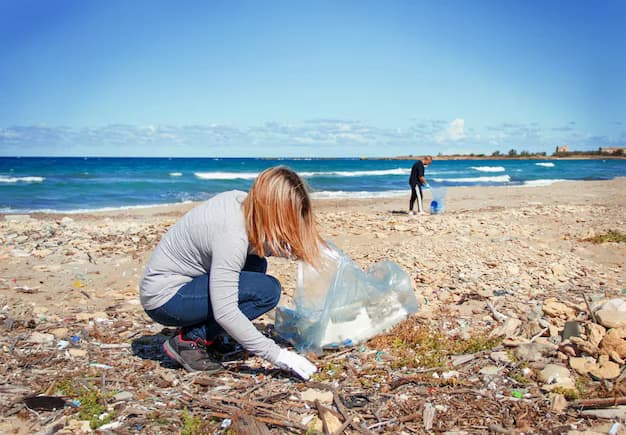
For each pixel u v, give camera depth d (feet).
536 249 23.48
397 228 29.89
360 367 10.67
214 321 10.22
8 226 30.76
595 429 8.00
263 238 9.20
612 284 17.61
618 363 10.03
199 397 9.09
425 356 11.09
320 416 8.46
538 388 9.46
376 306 12.64
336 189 87.35
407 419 8.42
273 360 9.51
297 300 11.80
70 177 103.60
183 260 9.69
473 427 8.20
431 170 176.86
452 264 20.38
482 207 49.90
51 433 7.80
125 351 11.55
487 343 11.62
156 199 65.26
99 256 22.53
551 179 120.88
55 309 14.88
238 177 115.03
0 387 9.27
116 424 8.21
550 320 13.21
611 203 52.39
